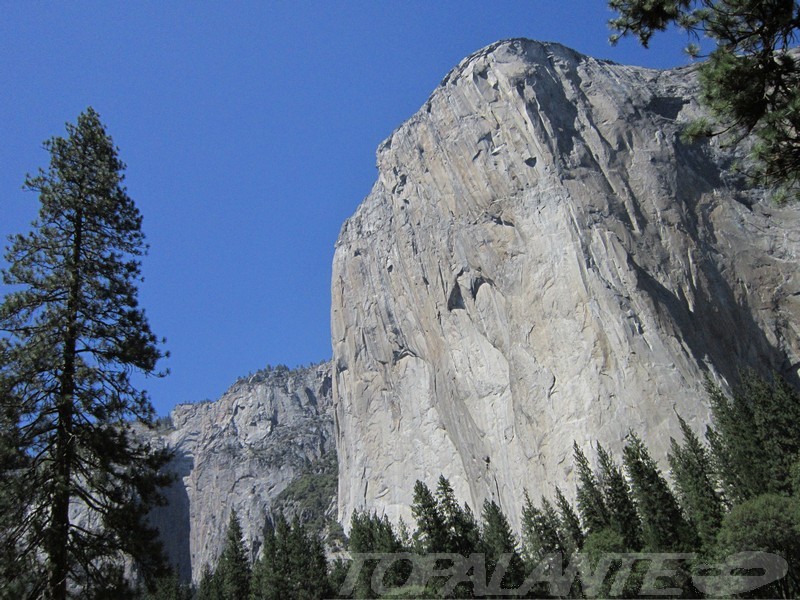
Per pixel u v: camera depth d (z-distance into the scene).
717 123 15.92
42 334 25.34
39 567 22.58
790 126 14.75
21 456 23.12
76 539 23.59
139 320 27.22
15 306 25.30
